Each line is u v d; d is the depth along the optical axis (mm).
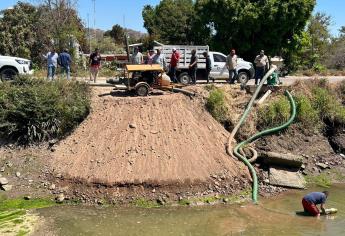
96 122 15805
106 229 11352
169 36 42281
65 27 30766
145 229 11414
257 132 17125
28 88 16188
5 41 28750
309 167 16062
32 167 14523
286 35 31359
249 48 30969
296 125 17688
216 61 21734
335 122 18188
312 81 19875
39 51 30109
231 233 11219
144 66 17219
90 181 13516
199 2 33125
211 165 14539
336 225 11734
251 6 29656
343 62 42344
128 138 14977
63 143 15414
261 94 18781
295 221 11992
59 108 15750
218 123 16828
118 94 17516
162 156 14453
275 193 14172
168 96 16984
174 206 12906
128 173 13750
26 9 30188
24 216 12031
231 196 13570
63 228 11328
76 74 24375
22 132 15602
